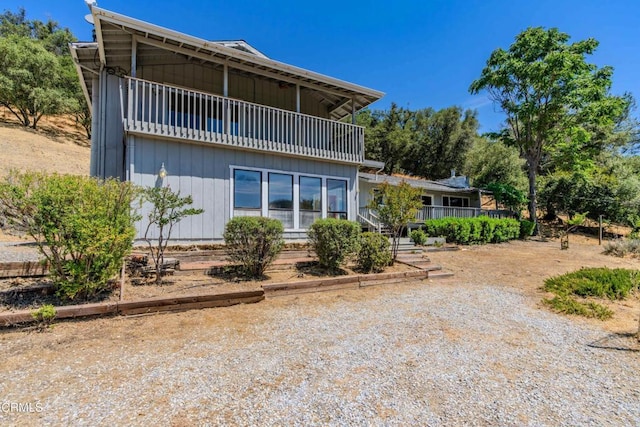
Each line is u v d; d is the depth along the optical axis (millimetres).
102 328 3881
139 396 2535
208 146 8867
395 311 5062
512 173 26875
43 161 19984
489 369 3207
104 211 4496
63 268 4391
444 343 3840
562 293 6152
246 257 6301
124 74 9336
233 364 3127
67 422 2195
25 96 25484
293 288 5805
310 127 10523
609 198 20609
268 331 4031
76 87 29922
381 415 2391
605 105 18531
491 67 21781
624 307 5512
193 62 10117
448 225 15266
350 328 4246
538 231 20219
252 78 11508
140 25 7590
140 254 6285
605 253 13500
